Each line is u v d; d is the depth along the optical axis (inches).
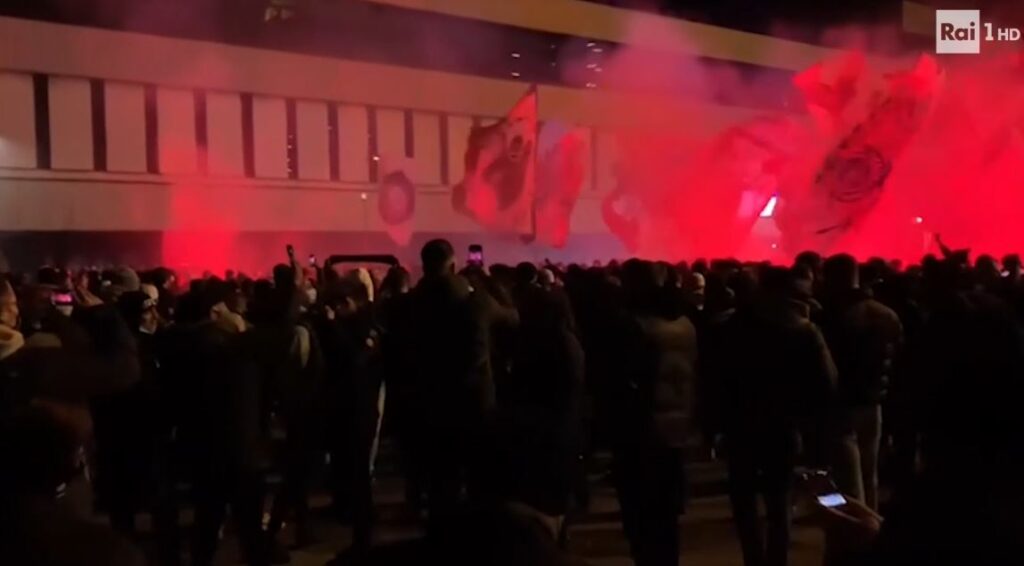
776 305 237.9
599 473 420.5
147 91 1001.5
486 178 879.1
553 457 90.7
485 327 249.3
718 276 336.5
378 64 1202.0
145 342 266.4
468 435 94.7
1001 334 86.4
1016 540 82.8
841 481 275.3
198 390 241.6
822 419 265.6
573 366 215.2
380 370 292.8
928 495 86.5
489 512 81.0
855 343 276.5
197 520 246.7
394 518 350.6
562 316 219.5
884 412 316.5
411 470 337.7
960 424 85.5
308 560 297.0
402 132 1230.3
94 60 959.0
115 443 265.6
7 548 84.6
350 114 1176.2
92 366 196.5
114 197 970.7
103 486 266.5
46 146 927.7
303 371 258.8
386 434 337.7
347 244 1167.0
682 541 316.8
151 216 997.8
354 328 290.2
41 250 919.0
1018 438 85.0
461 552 78.7
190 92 1036.5
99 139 964.6
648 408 234.2
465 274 362.9
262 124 1093.8
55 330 223.1
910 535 86.1
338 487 331.6
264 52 1095.6
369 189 1189.7
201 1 1045.2
